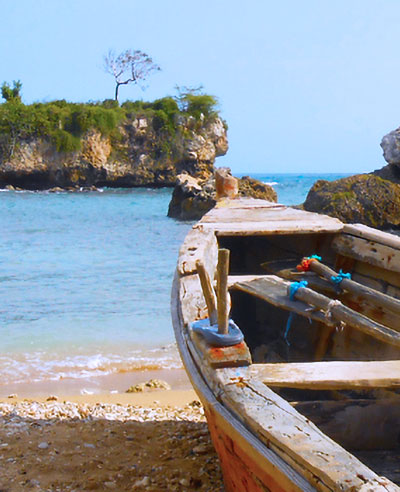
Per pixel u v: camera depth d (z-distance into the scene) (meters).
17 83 62.94
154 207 37.81
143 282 13.12
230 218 6.25
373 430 3.35
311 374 2.65
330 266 5.72
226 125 66.88
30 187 61.19
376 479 1.72
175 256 17.22
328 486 1.75
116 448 4.59
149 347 8.25
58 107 61.84
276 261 5.96
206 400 2.54
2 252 18.16
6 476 4.01
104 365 7.50
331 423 3.35
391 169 20.33
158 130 62.34
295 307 4.20
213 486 3.87
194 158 62.62
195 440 4.75
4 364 7.51
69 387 6.72
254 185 24.77
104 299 11.32
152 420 5.33
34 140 58.88
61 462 4.28
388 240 4.86
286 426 2.11
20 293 11.87
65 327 9.27
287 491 1.93
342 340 4.64
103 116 60.28
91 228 25.45
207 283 3.02
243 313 5.65
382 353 4.14
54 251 18.42
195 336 2.97
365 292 4.31
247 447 2.16
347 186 19.55
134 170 61.81
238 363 2.69
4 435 4.86
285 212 6.79
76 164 59.72
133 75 76.94
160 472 4.11
